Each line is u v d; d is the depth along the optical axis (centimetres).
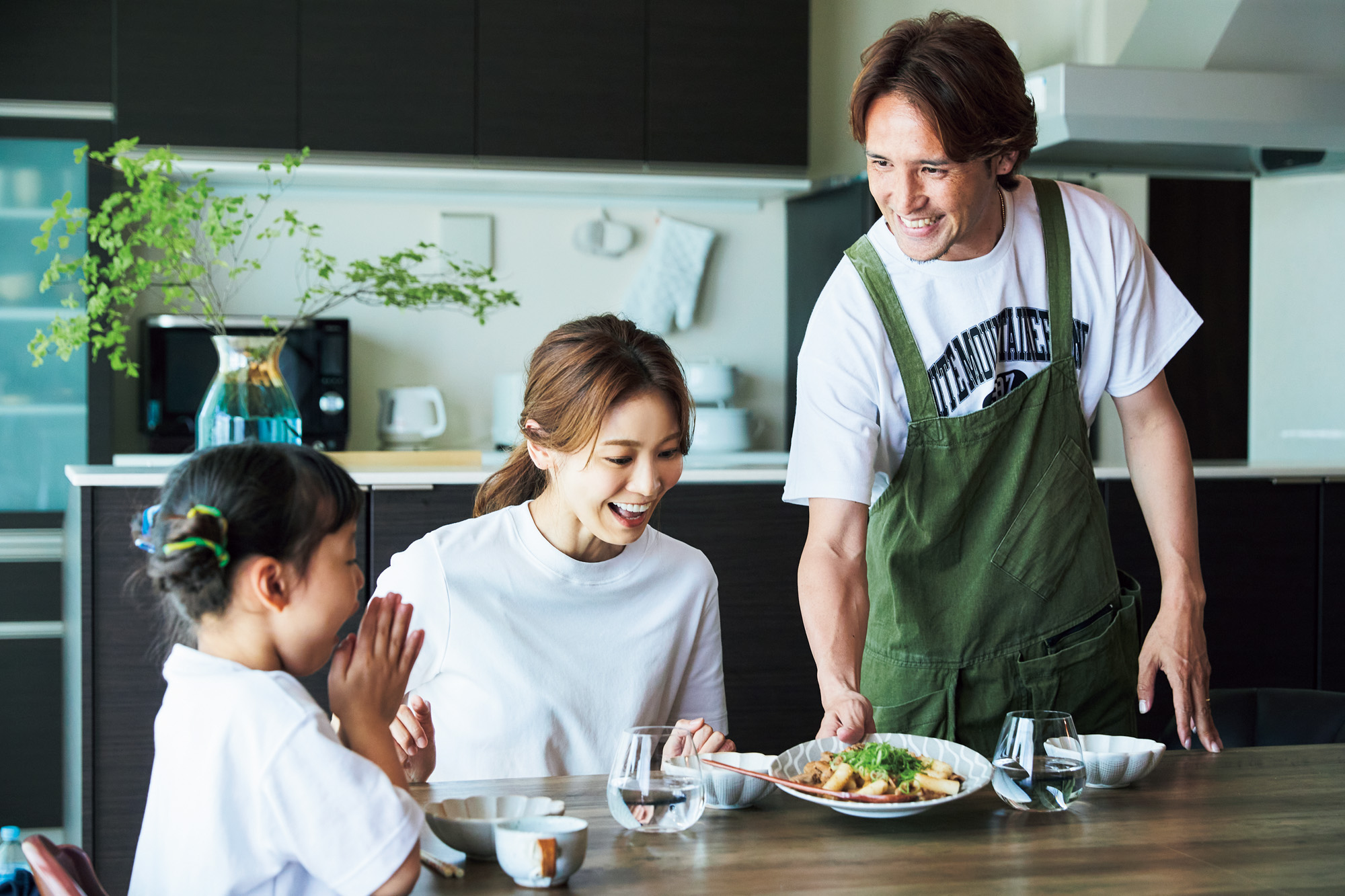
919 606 153
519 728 136
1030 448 150
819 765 112
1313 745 134
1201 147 325
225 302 370
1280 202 411
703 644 148
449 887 90
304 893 92
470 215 388
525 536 139
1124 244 151
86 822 231
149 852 93
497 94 356
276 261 375
